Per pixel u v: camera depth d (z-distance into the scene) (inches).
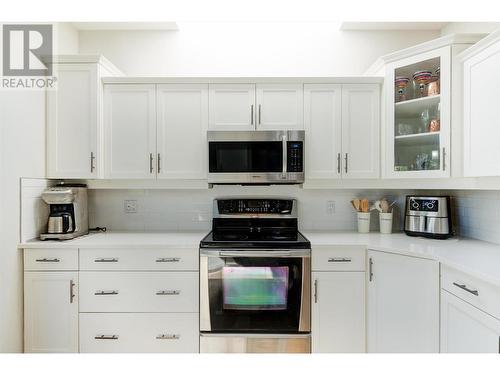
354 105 83.0
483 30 77.1
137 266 72.4
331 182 84.0
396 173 78.6
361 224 89.4
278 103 83.0
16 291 70.7
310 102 83.0
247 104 83.0
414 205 82.1
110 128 82.7
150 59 96.7
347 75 96.0
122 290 72.2
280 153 80.3
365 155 82.9
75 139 80.9
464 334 53.1
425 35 95.4
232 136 80.5
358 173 82.7
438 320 60.2
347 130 82.8
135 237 81.6
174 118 82.9
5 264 67.8
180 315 72.1
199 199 94.0
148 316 72.2
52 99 80.7
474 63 63.0
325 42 96.0
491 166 58.2
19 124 71.9
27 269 72.2
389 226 87.4
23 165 73.1
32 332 72.1
